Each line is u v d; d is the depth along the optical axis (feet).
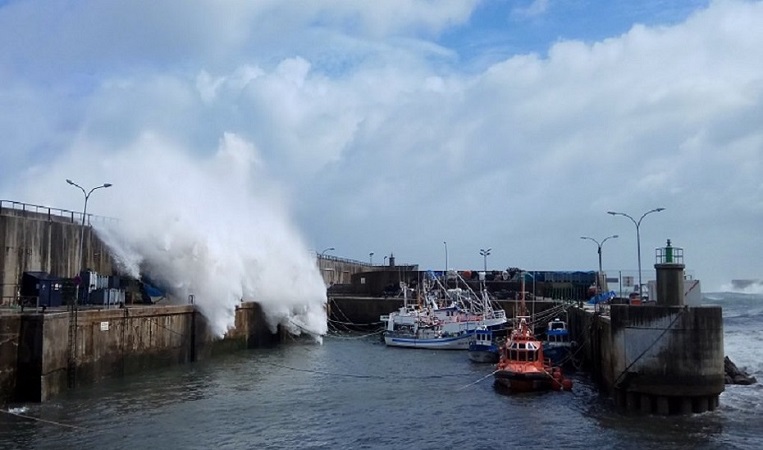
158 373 164.35
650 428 114.01
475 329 229.66
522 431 115.24
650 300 164.14
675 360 121.49
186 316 185.06
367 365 194.39
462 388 155.74
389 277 363.15
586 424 118.83
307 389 152.15
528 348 160.35
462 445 107.14
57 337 125.49
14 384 119.03
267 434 111.45
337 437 111.14
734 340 247.50
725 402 131.54
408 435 112.98
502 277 360.07
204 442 105.19
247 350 226.38
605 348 147.84
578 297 336.90
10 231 168.76
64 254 190.08
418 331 244.01
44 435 104.01
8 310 136.98
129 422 114.11
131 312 154.81
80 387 134.72
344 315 321.73
